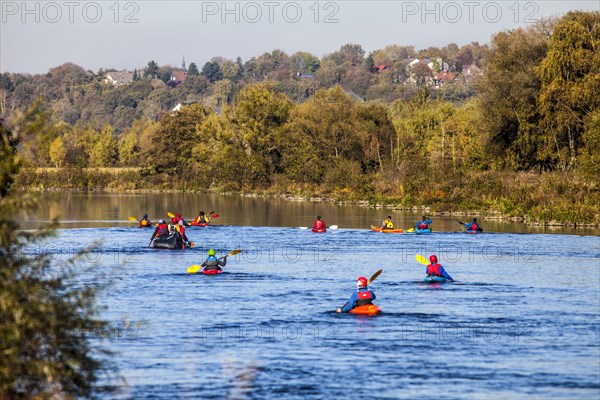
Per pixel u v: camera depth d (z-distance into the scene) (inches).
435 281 4202.8
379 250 5669.3
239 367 2561.5
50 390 1873.8
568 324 3152.1
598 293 3848.4
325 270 4658.0
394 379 2440.9
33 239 1902.1
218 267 4505.4
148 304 3553.2
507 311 3410.4
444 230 7249.0
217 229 7367.1
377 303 3597.4
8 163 1974.7
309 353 2726.4
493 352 2741.1
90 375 1860.2
